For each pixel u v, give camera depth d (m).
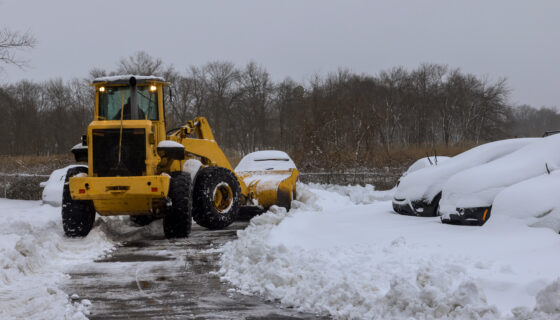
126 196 11.14
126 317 5.67
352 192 21.39
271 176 16.30
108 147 11.60
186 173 12.17
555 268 5.64
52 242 9.60
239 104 62.50
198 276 7.75
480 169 9.52
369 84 61.44
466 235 7.74
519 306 4.68
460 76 63.44
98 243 10.70
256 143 61.25
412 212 11.05
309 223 10.36
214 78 63.12
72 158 33.44
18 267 7.94
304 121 29.36
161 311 5.88
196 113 61.41
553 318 4.34
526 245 6.64
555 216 7.23
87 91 65.12
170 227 11.78
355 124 29.47
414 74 65.25
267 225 10.40
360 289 5.79
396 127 58.66
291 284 6.62
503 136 58.81
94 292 6.80
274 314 5.73
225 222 13.31
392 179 26.72
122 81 12.21
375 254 7.21
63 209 11.66
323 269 6.80
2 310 5.93
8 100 62.69
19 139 63.00
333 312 5.62
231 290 6.84
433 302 5.03
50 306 6.00
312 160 28.22
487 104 59.16
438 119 61.22
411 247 7.30
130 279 7.57
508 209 7.76
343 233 9.21
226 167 14.98
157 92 12.51
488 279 5.40
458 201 9.07
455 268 5.83
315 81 57.47
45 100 67.56
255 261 7.89
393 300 5.23
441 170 11.19
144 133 11.62
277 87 63.41
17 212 16.80
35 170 31.55
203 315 5.70
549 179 8.02
